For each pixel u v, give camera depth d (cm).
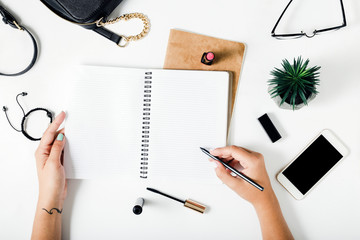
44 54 61
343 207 60
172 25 61
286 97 51
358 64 60
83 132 59
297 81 50
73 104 59
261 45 60
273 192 58
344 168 60
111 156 60
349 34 60
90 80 59
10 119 61
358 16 60
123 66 61
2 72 61
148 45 61
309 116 60
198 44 60
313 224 60
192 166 60
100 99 59
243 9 60
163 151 60
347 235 60
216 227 61
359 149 60
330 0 60
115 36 60
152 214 61
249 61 60
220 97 59
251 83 60
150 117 60
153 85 59
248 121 60
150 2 60
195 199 61
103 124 60
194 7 61
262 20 60
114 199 61
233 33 61
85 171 60
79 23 55
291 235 57
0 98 61
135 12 60
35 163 61
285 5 60
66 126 59
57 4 53
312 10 60
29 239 61
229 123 60
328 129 60
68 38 60
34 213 61
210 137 60
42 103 61
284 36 59
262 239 60
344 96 60
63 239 60
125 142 60
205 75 59
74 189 60
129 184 61
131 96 60
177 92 59
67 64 61
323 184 60
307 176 59
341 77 60
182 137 60
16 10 60
